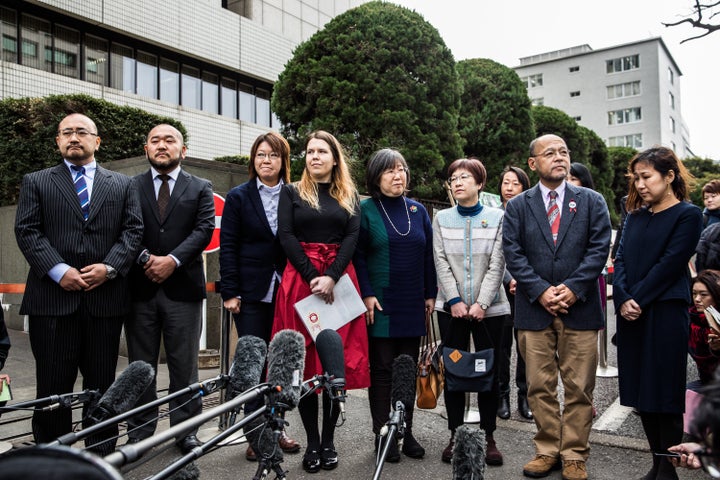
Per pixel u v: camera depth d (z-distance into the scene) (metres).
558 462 3.38
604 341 5.93
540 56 62.91
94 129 3.43
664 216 3.20
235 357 2.17
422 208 4.00
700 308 3.56
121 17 13.92
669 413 3.03
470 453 1.79
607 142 52.59
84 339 3.26
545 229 3.47
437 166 10.89
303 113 11.36
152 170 3.79
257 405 2.26
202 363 6.08
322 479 3.23
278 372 1.88
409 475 3.30
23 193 3.25
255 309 3.68
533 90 56.53
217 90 16.86
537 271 3.44
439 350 3.64
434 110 11.24
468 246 3.75
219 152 16.38
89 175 3.41
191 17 15.53
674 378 3.03
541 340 3.39
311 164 3.57
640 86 51.31
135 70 14.80
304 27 19.56
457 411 3.55
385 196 3.87
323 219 3.53
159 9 14.76
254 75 17.33
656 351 3.08
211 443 1.41
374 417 3.63
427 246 3.92
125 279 3.39
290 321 3.43
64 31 13.39
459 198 3.83
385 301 3.63
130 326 3.61
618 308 3.27
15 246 7.95
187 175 3.84
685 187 3.27
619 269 3.36
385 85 10.88
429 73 11.34
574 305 3.33
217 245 4.84
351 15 11.55
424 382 3.53
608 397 5.06
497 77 15.99
